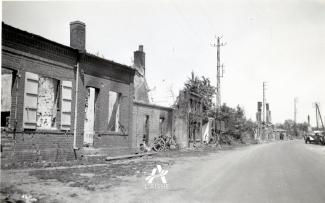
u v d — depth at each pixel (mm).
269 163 18891
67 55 16438
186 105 34688
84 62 17562
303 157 23406
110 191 9828
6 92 13789
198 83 39375
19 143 13727
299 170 15414
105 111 19484
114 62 19922
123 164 16609
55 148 15555
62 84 16078
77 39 17438
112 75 20234
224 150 33219
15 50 13555
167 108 30000
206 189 10477
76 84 16984
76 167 14234
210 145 40062
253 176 13406
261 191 10164
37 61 14680
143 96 35250
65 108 16234
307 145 47781
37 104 14859
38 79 14773
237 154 26875
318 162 19484
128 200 8781
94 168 14406
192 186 11008
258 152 29797
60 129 15922
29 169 12617
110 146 19984
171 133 31141
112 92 20875
